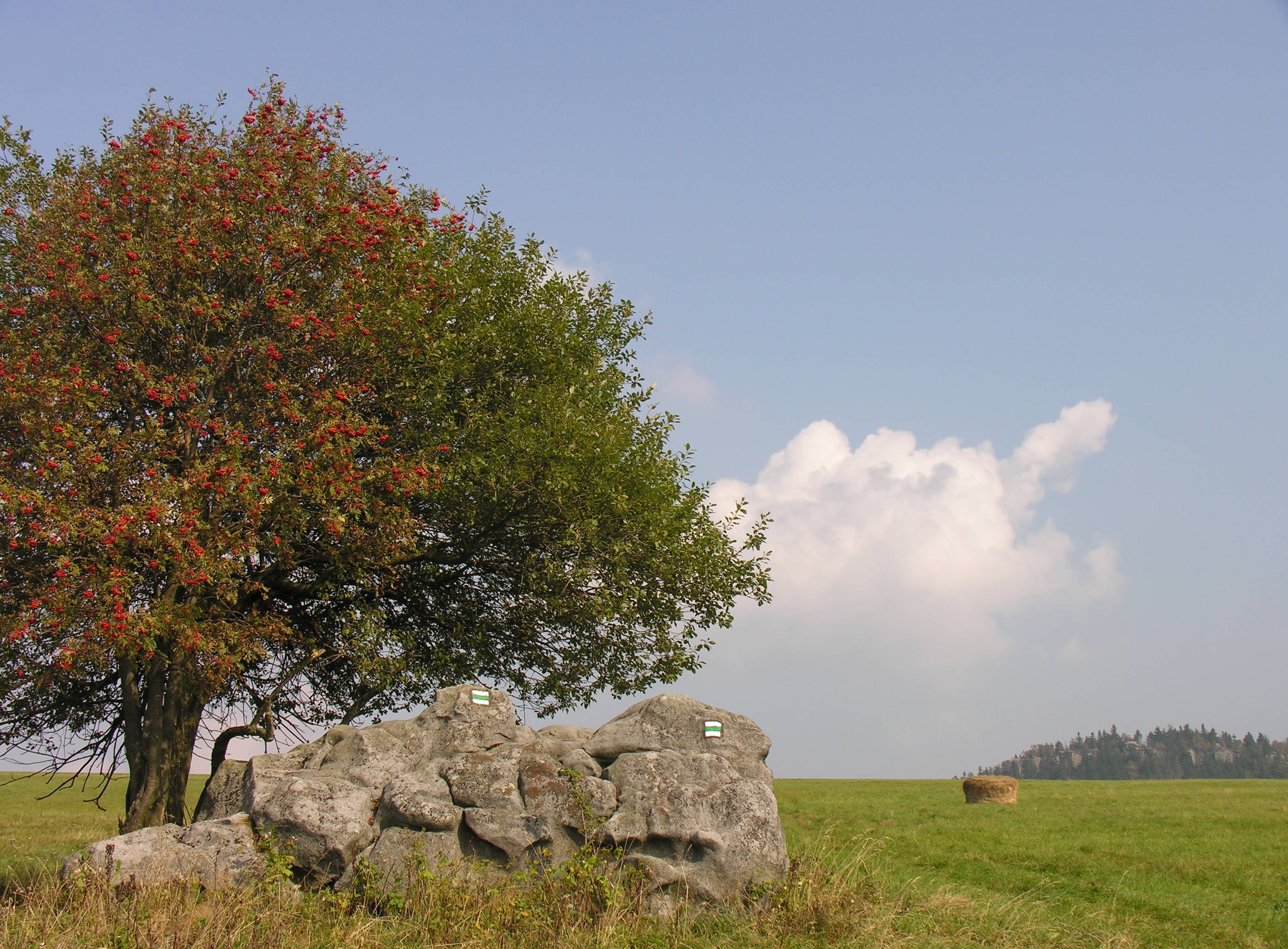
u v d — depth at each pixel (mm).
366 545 14188
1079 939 10164
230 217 13664
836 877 10555
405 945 8664
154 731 13562
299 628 16547
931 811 26500
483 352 16656
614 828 10336
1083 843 18578
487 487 15398
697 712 11898
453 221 17859
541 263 18391
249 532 12680
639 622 17094
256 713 16062
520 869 10180
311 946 8391
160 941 8023
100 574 11531
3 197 14234
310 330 14203
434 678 16875
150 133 14656
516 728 11703
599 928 9031
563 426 15344
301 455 13453
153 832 10070
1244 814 24062
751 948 8969
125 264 13133
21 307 13367
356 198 15664
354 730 11711
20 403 11984
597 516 15750
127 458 12398
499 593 17438
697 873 10172
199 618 12906
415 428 15750
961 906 11125
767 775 11812
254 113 15375
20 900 10406
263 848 9867
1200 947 10234
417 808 10281
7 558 12180
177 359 13984
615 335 18719
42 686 12711
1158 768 173625
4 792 34688
